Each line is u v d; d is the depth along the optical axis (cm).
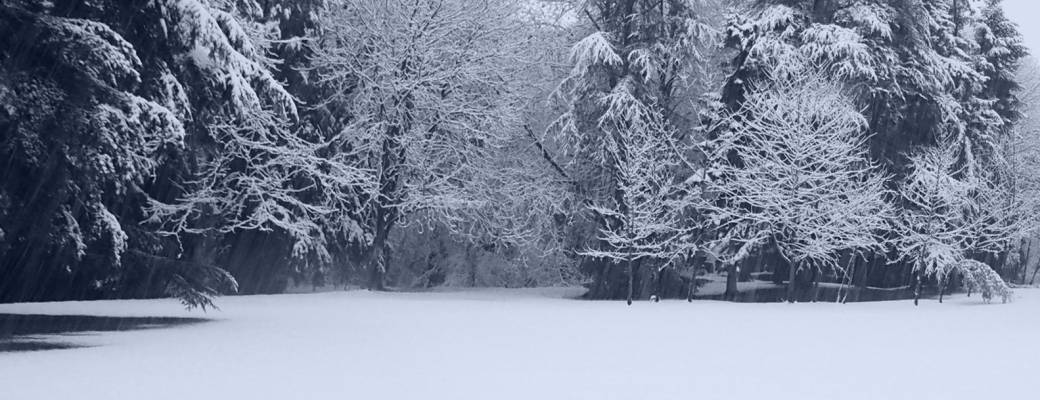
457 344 1500
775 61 3341
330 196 3212
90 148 1466
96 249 1709
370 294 3128
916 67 3556
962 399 991
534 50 3744
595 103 3428
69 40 1442
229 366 1184
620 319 2167
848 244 3198
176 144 1647
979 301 3189
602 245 3525
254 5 2227
